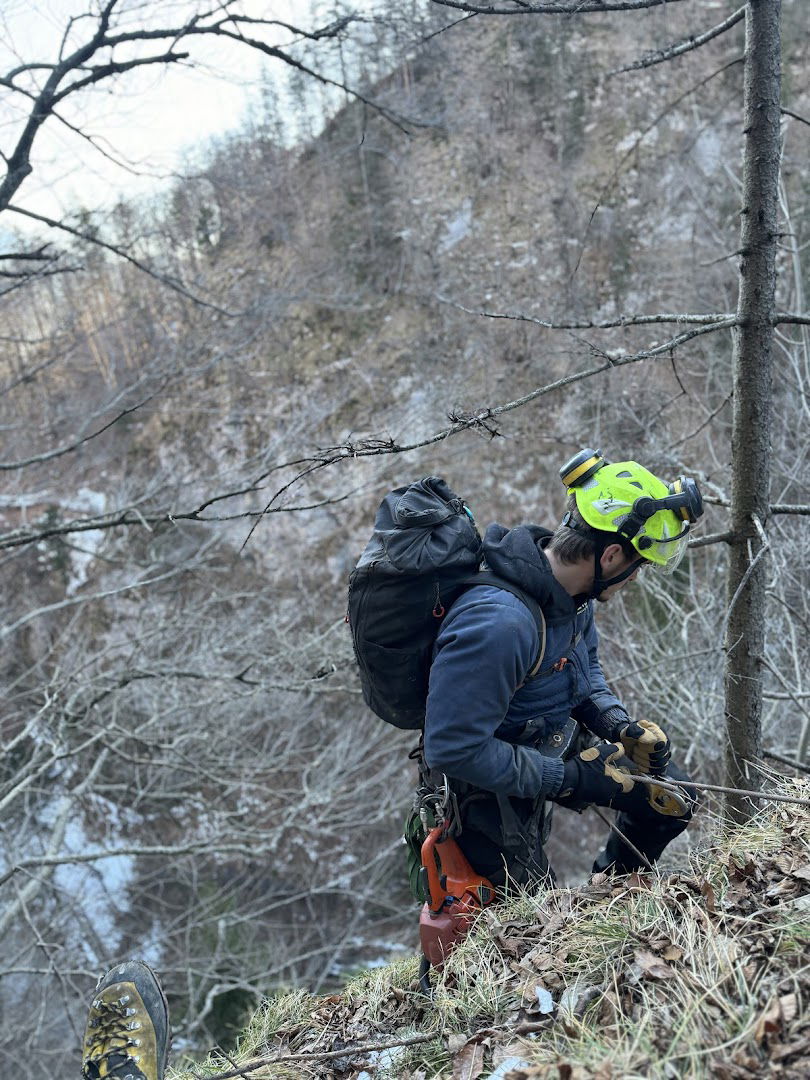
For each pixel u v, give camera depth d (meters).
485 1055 1.81
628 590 7.46
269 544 13.67
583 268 14.00
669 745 2.14
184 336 10.24
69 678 6.12
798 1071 1.39
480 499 12.23
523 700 2.03
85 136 4.46
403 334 15.12
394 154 16.97
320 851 11.36
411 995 2.26
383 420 11.11
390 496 2.02
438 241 16.14
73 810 9.02
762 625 2.68
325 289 15.23
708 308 9.56
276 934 10.10
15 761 8.30
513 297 14.59
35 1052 7.43
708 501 2.76
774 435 6.36
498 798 2.04
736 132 13.20
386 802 9.84
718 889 2.09
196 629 8.78
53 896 8.19
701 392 7.43
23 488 13.61
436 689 1.82
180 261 11.35
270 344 15.31
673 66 16.03
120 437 15.95
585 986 1.87
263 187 12.45
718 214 12.58
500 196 16.41
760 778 2.73
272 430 14.45
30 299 8.88
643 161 15.35
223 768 8.55
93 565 14.16
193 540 11.57
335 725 9.40
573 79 16.48
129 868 10.41
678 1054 1.51
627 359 2.38
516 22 10.00
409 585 1.87
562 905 2.19
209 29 4.16
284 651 8.25
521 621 1.84
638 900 2.09
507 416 9.33
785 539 5.38
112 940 9.55
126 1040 2.01
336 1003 2.52
